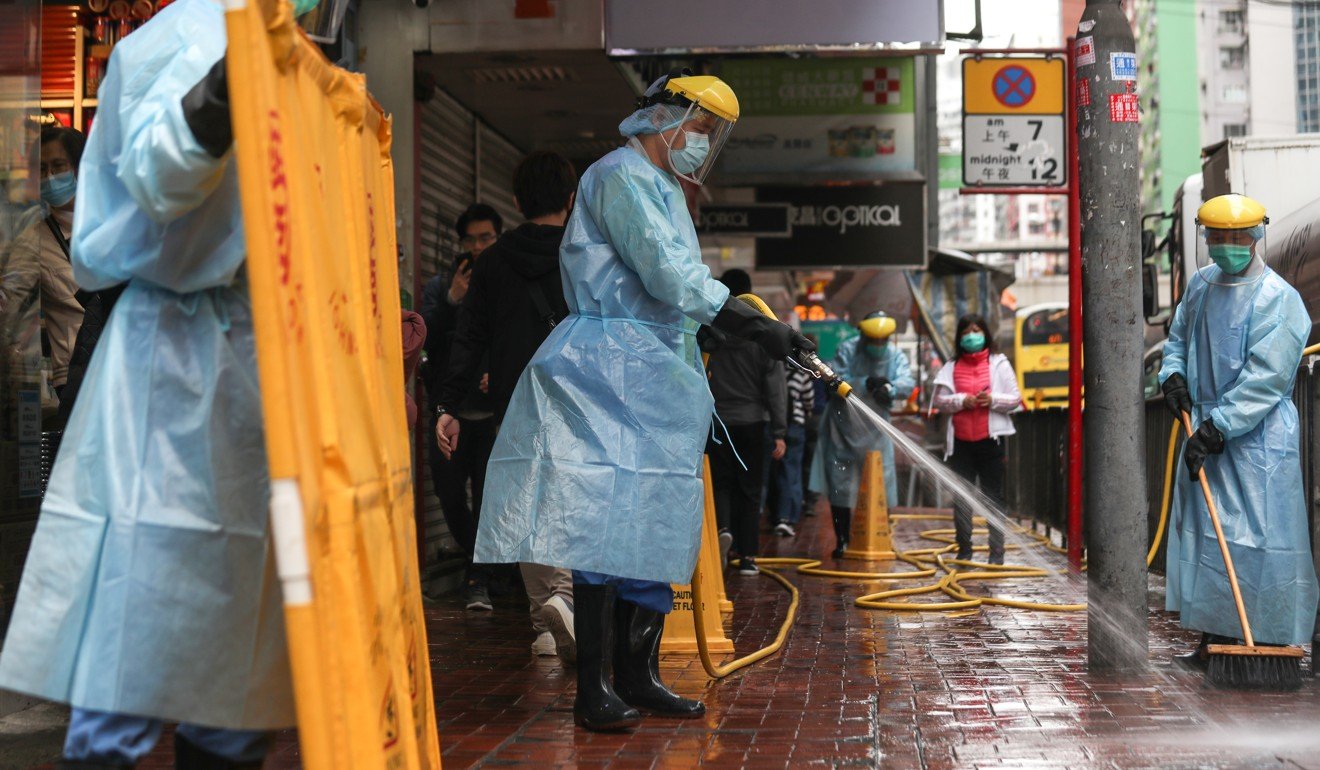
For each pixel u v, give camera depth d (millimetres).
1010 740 4520
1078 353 10273
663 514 4527
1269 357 5656
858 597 8602
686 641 6324
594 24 8742
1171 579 6070
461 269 7754
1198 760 4227
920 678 5715
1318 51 77562
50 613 2469
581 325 4656
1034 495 13492
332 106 2781
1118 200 5820
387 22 8875
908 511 18062
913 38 8688
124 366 2541
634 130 4715
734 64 13539
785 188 13703
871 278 21906
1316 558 6012
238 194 2510
